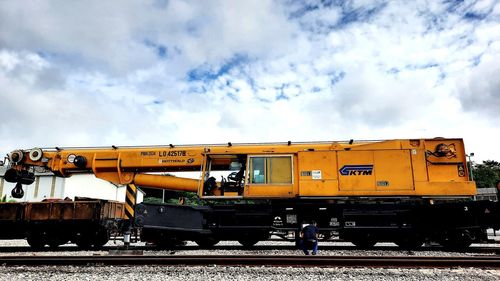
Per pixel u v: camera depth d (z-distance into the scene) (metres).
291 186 11.10
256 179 11.30
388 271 6.71
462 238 10.67
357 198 10.84
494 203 10.19
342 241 15.86
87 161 12.21
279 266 7.10
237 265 7.19
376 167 10.78
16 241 17.09
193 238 11.72
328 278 6.20
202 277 6.26
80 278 6.28
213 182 11.62
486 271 6.73
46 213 12.84
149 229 11.15
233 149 11.73
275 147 11.64
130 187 12.40
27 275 6.53
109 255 8.78
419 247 11.26
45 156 12.27
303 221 11.21
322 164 11.00
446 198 10.65
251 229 11.20
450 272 6.65
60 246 13.79
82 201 13.05
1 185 36.25
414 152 10.78
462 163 10.72
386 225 10.96
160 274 6.50
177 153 12.10
